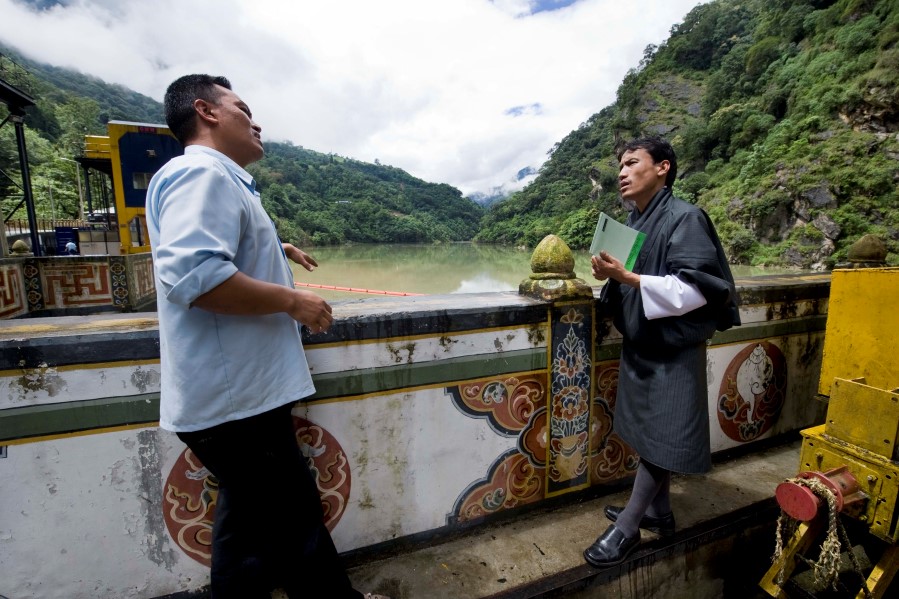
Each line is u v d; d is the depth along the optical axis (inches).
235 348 39.9
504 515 71.8
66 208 1481.3
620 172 64.6
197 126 43.3
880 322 64.6
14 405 45.6
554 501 75.4
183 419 39.3
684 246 54.9
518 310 66.7
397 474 63.4
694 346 58.1
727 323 59.0
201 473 53.8
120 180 417.7
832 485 53.7
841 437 58.6
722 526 71.9
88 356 47.3
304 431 57.1
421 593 58.1
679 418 57.7
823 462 60.2
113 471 50.3
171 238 34.8
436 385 63.4
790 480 56.5
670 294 53.4
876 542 65.2
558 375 71.5
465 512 68.8
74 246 485.1
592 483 78.2
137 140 417.1
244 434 41.4
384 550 64.5
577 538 68.6
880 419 54.1
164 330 39.8
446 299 69.7
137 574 53.3
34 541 48.6
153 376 50.1
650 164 61.1
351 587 50.8
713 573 73.1
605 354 75.5
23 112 288.8
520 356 68.1
